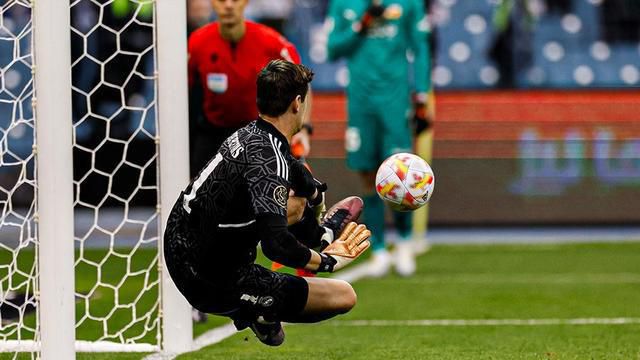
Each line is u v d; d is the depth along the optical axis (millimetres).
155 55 21531
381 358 20953
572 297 30781
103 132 51062
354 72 34969
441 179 52531
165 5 21438
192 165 26500
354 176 51375
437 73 56500
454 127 53000
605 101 53719
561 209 52219
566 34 57000
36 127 18562
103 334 24344
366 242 16969
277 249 15656
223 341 23391
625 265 39156
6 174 51719
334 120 52500
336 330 25000
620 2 56875
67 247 18672
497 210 52375
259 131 16484
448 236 49906
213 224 16422
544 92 54469
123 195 52750
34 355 20594
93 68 49562
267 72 16609
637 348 22031
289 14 56031
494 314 27500
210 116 25922
